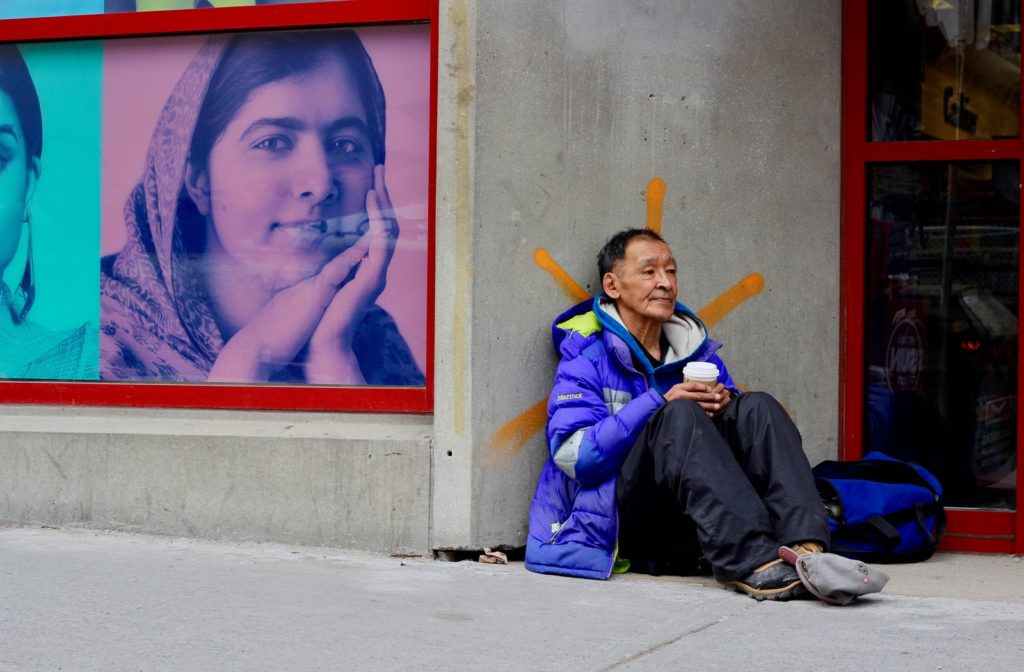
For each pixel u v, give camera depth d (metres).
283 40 5.99
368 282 5.90
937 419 5.91
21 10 6.19
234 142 6.05
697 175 5.71
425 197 5.84
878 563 5.48
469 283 5.39
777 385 5.81
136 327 6.16
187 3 6.04
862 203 5.88
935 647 3.95
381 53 5.89
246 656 3.80
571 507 5.27
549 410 5.21
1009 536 5.80
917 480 5.55
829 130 5.86
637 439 4.97
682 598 4.67
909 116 5.88
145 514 5.82
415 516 5.48
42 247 6.22
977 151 5.80
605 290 5.41
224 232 6.06
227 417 5.96
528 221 5.48
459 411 5.41
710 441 4.74
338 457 5.58
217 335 6.07
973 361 5.88
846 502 5.38
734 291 5.76
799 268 5.84
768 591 4.59
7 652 3.81
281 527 5.65
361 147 5.91
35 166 6.22
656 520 5.09
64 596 4.55
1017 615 4.44
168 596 4.59
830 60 5.85
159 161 6.13
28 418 6.14
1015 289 5.82
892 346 5.93
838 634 4.12
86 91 6.18
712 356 5.38
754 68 5.77
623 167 5.64
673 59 5.68
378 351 5.89
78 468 5.89
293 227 5.99
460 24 5.41
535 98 5.49
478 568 5.27
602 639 4.05
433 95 5.72
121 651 3.84
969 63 5.85
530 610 4.46
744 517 4.65
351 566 5.24
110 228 6.18
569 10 5.55
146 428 5.91
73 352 6.19
